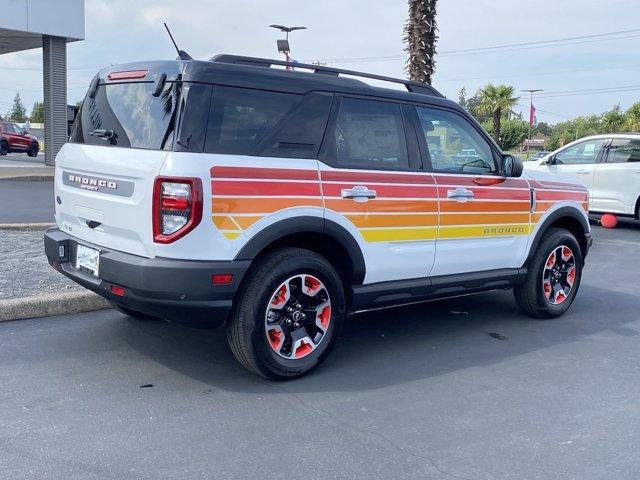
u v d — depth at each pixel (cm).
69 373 466
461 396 455
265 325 446
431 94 573
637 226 1400
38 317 586
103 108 480
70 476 331
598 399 457
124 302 439
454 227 552
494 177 585
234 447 369
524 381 489
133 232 427
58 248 496
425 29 1170
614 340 598
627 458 371
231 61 454
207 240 413
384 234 502
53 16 2228
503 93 4209
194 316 423
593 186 1344
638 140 1293
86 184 470
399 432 396
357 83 505
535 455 372
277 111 454
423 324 633
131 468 342
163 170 406
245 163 427
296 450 368
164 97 431
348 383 472
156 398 430
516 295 656
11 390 432
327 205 464
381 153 509
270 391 450
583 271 912
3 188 1599
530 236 621
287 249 460
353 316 654
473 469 354
